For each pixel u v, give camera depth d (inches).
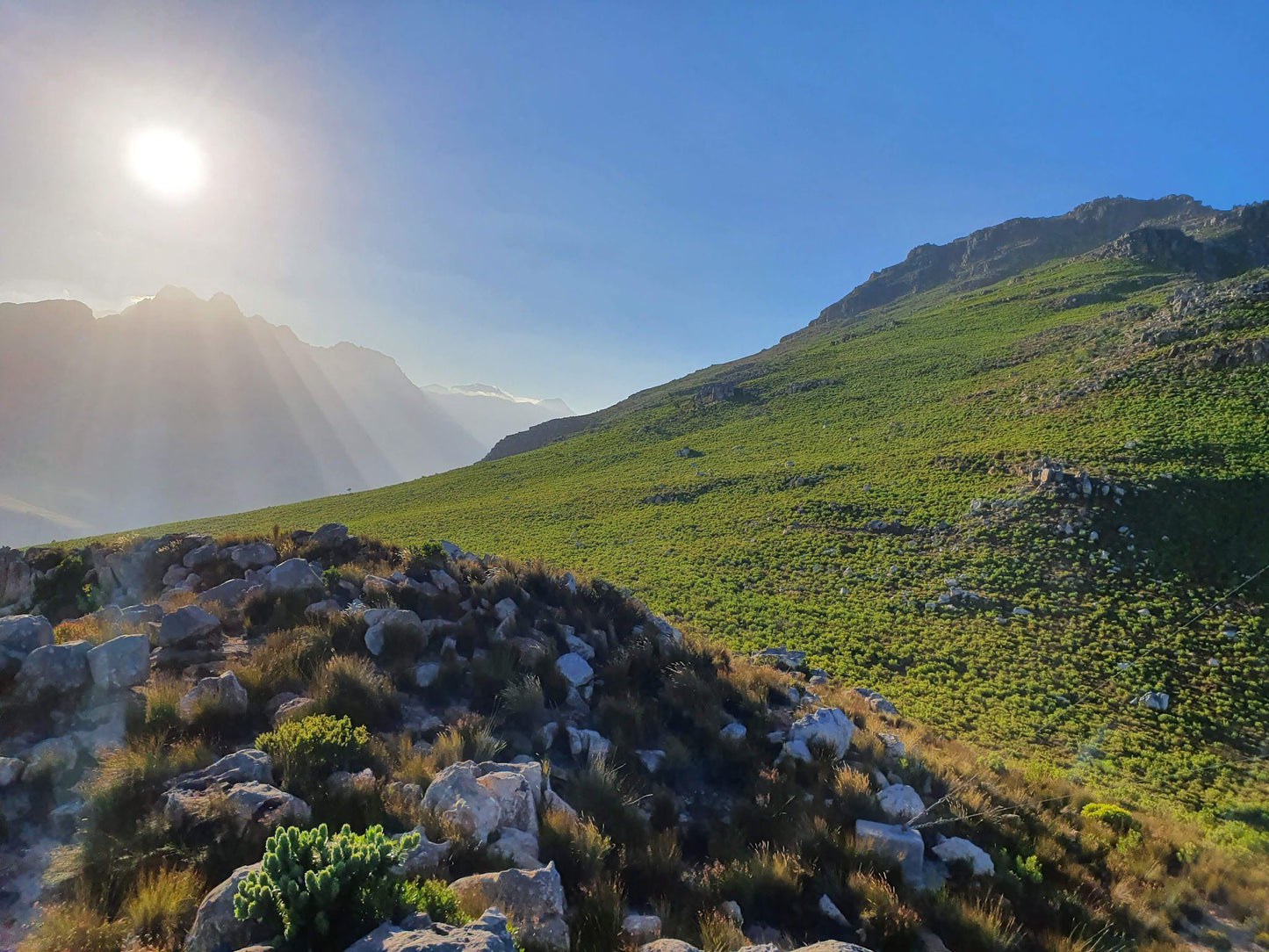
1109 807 530.6
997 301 5403.5
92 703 304.2
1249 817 631.8
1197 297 2957.7
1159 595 1264.8
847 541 1879.9
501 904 216.5
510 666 436.5
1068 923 333.1
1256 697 944.3
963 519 1795.0
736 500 2568.9
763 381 4849.9
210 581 528.7
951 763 518.9
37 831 231.9
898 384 3811.5
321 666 375.6
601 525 2551.7
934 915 298.4
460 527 2751.0
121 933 186.4
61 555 539.8
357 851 186.2
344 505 3695.9
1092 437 2030.0
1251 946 360.8
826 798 383.6
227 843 222.1
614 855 291.9
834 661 1132.5
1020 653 1131.9
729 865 305.0
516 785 290.7
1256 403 1919.3
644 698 458.3
